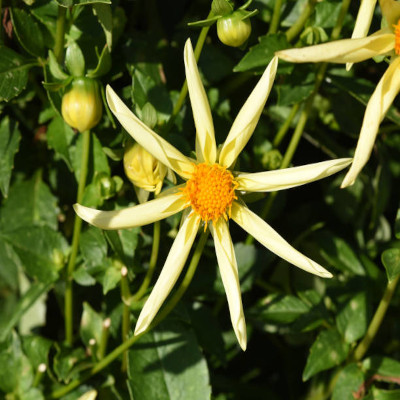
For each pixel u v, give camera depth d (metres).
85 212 0.49
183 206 0.51
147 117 0.51
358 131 0.60
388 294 0.55
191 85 0.50
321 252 0.60
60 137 0.56
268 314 0.58
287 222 0.63
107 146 0.56
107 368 0.57
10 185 0.60
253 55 0.54
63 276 0.57
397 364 0.57
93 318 0.58
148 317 0.49
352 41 0.48
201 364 0.56
